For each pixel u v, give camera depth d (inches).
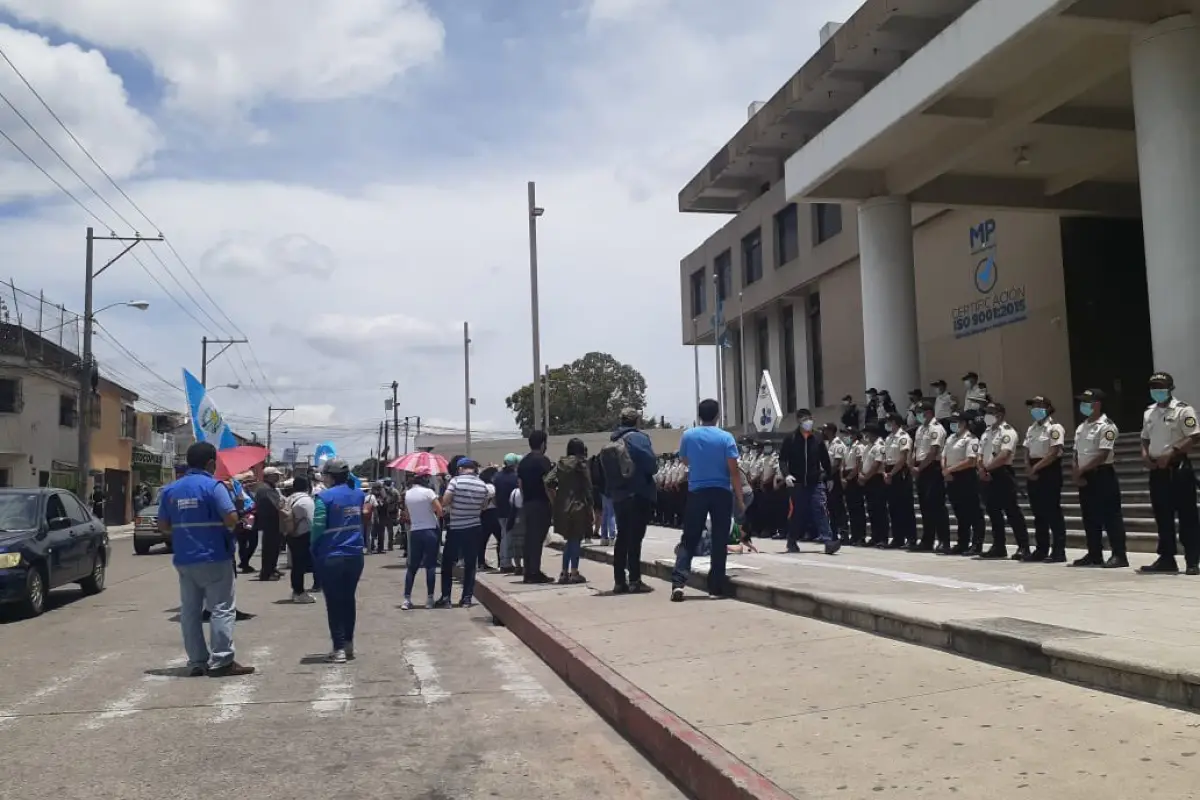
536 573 515.5
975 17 607.8
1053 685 224.8
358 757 236.1
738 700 238.7
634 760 230.5
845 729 206.4
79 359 1694.1
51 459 1615.4
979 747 185.8
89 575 603.8
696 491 410.0
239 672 336.2
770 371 1465.3
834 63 966.4
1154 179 561.6
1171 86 555.2
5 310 1546.5
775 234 1380.4
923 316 1085.1
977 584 364.8
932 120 722.2
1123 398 888.9
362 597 580.1
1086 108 750.5
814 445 552.4
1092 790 159.0
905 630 289.4
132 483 2124.8
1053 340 905.5
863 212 863.7
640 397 2962.6
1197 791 155.2
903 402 831.1
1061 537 441.1
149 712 282.7
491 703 290.5
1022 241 942.4
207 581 335.0
